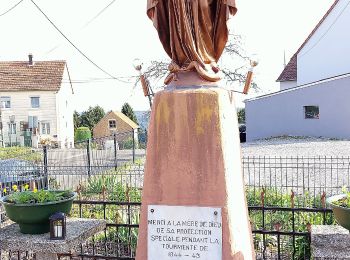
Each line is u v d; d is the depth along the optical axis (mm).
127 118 53469
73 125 53969
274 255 6797
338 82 25812
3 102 45656
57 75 46688
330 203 4605
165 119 3959
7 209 4734
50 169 16469
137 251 4043
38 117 45656
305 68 33000
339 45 30672
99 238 7441
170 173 3941
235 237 3881
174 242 3947
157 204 3969
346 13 30109
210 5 4105
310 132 26891
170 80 4184
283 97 27672
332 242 4586
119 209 8461
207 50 4180
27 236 4707
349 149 19250
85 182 14109
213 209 3854
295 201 9531
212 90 3930
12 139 44281
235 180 4035
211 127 3881
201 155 3885
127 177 13547
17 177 11977
